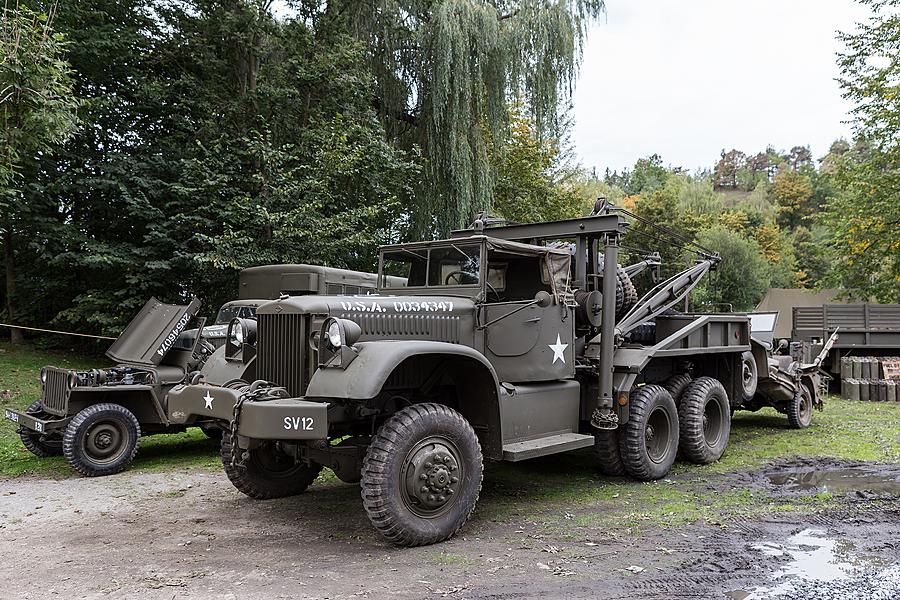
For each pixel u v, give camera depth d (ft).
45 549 14.88
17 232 45.34
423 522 14.73
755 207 163.84
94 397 24.58
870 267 67.97
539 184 76.07
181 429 26.61
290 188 41.65
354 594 11.98
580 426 22.07
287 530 16.19
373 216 46.37
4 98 27.89
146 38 47.19
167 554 14.42
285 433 13.94
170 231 43.45
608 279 20.86
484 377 17.02
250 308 32.55
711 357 27.43
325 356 15.14
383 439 14.53
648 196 128.36
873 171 66.08
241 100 45.55
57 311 49.29
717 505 18.17
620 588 12.15
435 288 19.20
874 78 65.31
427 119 55.21
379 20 53.98
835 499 18.71
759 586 12.18
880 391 44.34
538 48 54.70
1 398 34.78
